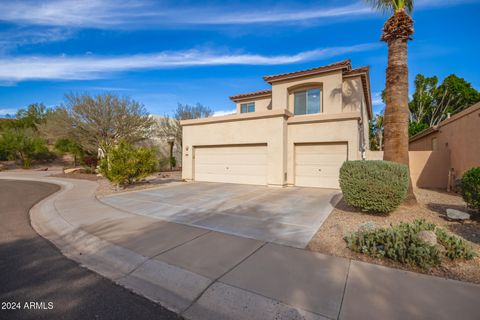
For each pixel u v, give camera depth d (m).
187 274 3.44
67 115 19.50
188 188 11.41
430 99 29.09
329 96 13.41
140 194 9.98
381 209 5.78
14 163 30.73
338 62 12.99
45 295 3.05
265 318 2.57
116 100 20.28
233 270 3.49
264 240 4.65
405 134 6.84
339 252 4.02
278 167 11.48
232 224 5.71
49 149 32.09
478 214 5.74
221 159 13.52
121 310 2.76
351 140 10.51
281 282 3.15
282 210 6.96
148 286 3.28
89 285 3.30
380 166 5.77
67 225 5.94
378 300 2.73
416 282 3.09
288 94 14.87
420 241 3.68
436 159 11.42
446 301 2.70
